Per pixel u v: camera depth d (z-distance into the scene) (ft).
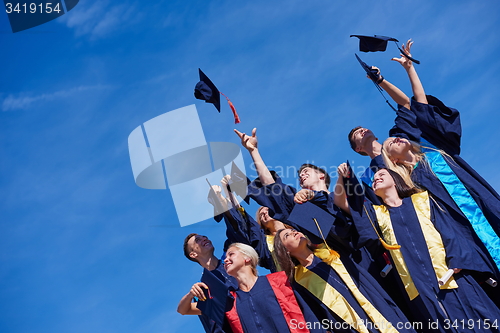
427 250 21.66
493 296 22.15
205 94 26.12
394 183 23.21
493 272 21.39
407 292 21.62
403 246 21.97
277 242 22.35
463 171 23.86
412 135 25.32
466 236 22.39
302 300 21.38
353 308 20.88
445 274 20.89
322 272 21.68
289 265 22.08
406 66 26.43
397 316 20.90
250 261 22.40
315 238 22.02
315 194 22.43
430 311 21.03
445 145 25.02
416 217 22.34
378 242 21.93
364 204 22.80
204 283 21.95
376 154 25.90
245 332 21.09
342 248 22.54
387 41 26.86
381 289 21.56
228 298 21.61
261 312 21.25
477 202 22.93
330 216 21.89
